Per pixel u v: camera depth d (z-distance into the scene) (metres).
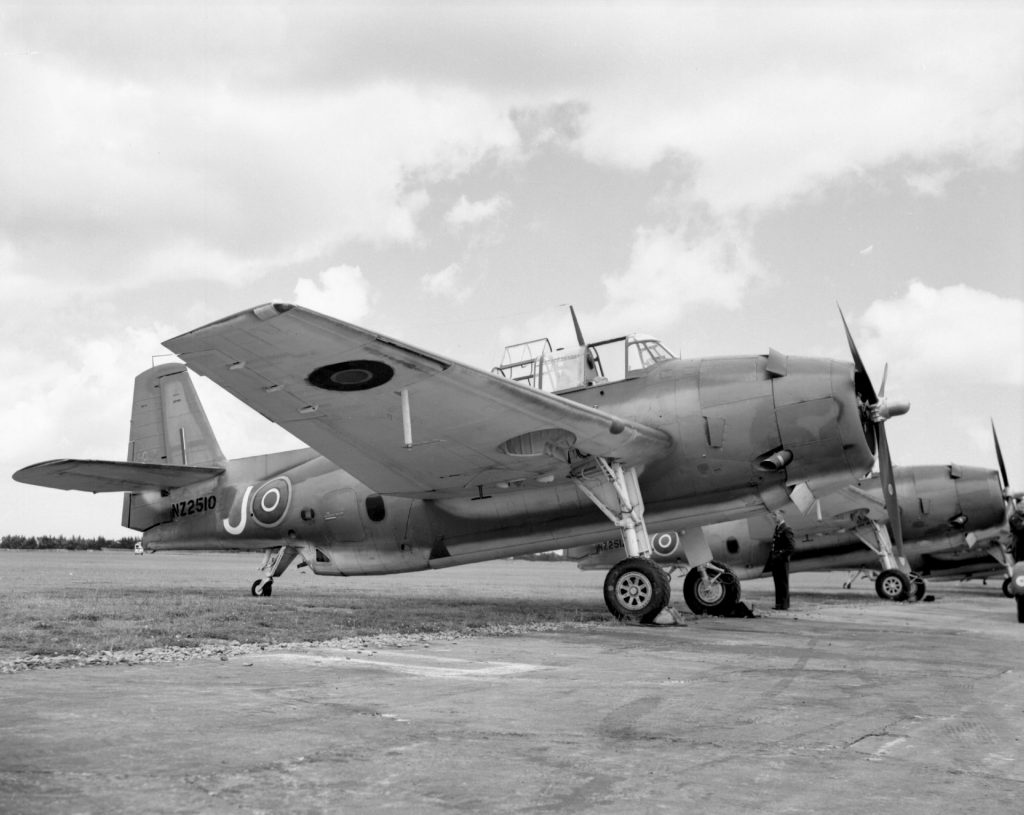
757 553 22.67
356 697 4.75
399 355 9.04
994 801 2.94
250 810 2.61
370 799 2.76
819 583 35.59
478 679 5.61
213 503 16.56
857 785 3.10
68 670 5.61
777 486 11.90
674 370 12.32
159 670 5.66
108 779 2.90
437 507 14.06
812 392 11.58
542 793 2.89
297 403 10.12
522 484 12.95
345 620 9.70
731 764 3.38
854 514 21.14
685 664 6.87
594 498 12.02
